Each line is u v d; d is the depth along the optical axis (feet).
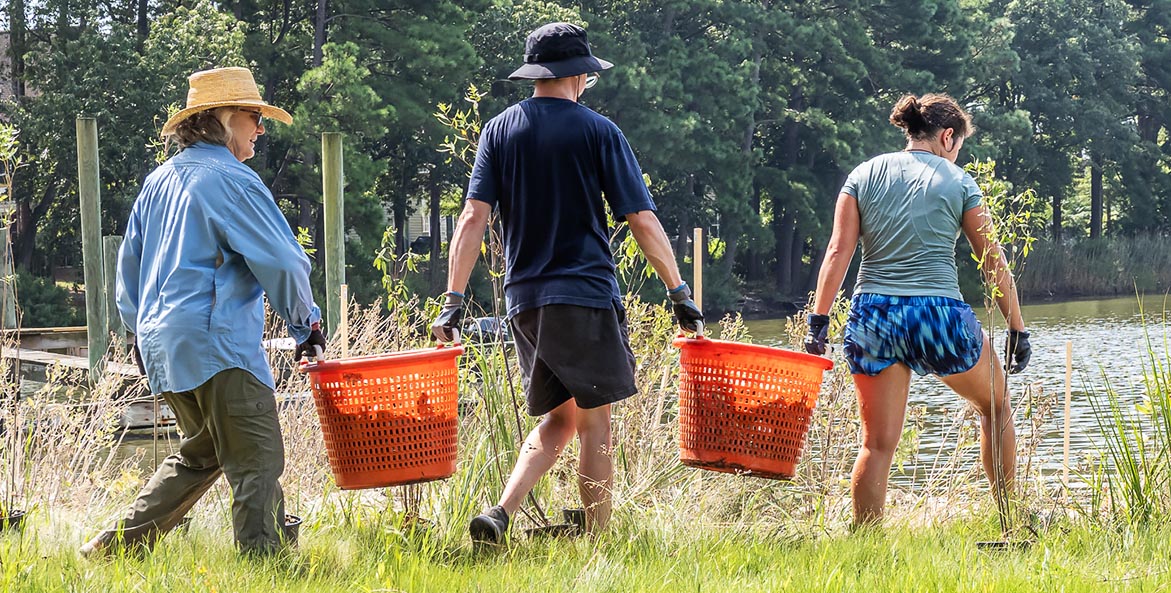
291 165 197.57
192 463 25.49
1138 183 337.72
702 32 269.03
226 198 24.04
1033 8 328.08
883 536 27.48
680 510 30.50
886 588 21.42
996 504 30.48
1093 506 30.71
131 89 183.11
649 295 201.36
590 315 25.45
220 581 21.57
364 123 194.08
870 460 28.91
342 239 79.30
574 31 25.94
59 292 187.62
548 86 26.11
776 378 26.73
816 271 291.58
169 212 24.31
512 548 25.46
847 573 22.85
